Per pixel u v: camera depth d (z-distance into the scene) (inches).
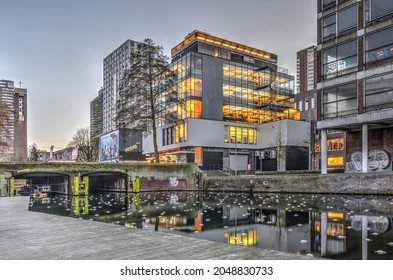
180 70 2290.8
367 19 1110.4
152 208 848.3
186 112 2159.2
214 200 1054.4
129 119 1609.3
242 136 2332.7
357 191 1068.5
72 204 985.5
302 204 856.9
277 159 2240.4
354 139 1270.9
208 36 2522.1
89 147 2955.2
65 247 238.8
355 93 1136.8
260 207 818.2
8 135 1654.8
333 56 1219.2
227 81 2357.3
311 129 2186.3
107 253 218.7
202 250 221.3
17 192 1373.0
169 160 2246.6
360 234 450.9
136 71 1619.1
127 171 1446.9
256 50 2751.0
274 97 2620.6
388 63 1039.6
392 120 1051.3
